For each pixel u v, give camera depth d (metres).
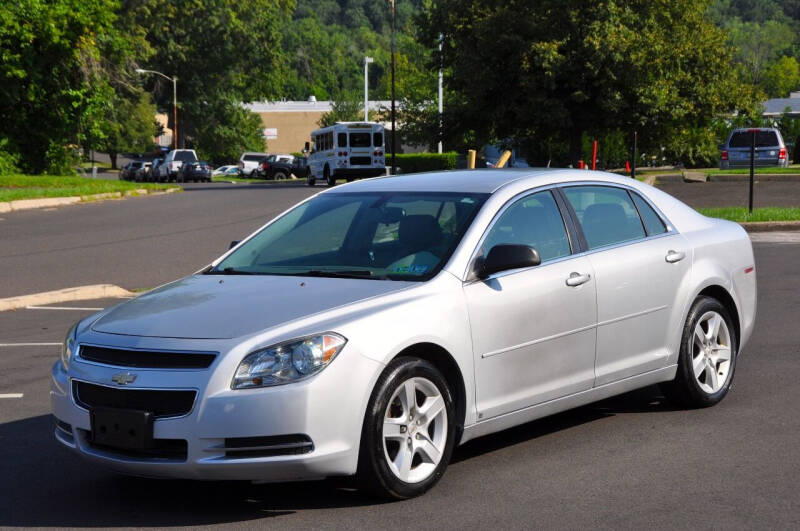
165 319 5.19
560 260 6.10
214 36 81.25
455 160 61.25
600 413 7.00
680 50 38.25
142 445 4.80
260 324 4.99
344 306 5.15
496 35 38.44
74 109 39.00
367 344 4.96
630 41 36.75
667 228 6.95
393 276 5.58
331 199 6.58
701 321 7.04
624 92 38.41
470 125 42.41
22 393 7.90
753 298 7.52
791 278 13.12
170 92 84.94
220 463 4.71
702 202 25.70
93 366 5.06
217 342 4.86
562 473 5.58
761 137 36.50
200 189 40.88
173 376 4.81
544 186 6.30
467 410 5.47
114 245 18.95
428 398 5.27
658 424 6.63
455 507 5.03
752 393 7.43
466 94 40.22
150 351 4.93
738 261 7.35
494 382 5.62
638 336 6.51
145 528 4.86
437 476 5.29
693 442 6.16
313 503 5.15
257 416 4.70
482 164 59.72
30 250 18.28
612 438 6.31
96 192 32.00
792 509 4.89
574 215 6.36
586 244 6.32
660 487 5.29
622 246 6.54
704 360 7.03
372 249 5.86
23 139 38.53
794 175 31.12
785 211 20.89
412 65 82.31
